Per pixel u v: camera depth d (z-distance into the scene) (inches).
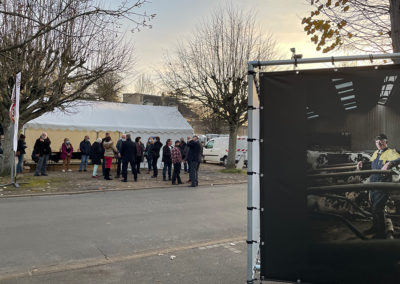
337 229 105.2
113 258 178.2
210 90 721.6
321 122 106.7
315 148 107.2
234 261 173.6
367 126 102.9
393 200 100.6
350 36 194.2
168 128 712.4
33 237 215.5
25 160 621.3
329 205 106.0
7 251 187.6
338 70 105.3
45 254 183.9
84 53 476.4
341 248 104.7
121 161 537.0
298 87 108.8
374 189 102.1
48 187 416.8
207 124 1488.7
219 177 587.8
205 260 174.9
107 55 514.3
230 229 243.8
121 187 439.8
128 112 711.7
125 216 280.5
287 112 109.7
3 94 461.4
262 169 112.0
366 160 103.0
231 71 684.7
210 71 697.6
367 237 102.6
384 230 101.0
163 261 172.9
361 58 101.7
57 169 638.5
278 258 110.6
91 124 625.9
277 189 110.6
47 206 315.3
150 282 146.0
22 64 430.9
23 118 495.5
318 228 106.9
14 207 307.4
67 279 148.9
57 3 312.8
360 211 103.3
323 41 198.2
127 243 206.8
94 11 207.6
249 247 112.7
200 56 711.1
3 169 481.7
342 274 104.7
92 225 248.4
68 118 618.2
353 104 104.1
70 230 233.8
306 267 107.9
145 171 659.4
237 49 679.1
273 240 111.0
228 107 689.0
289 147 109.5
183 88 738.8
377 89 101.7
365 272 102.7
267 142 111.5
